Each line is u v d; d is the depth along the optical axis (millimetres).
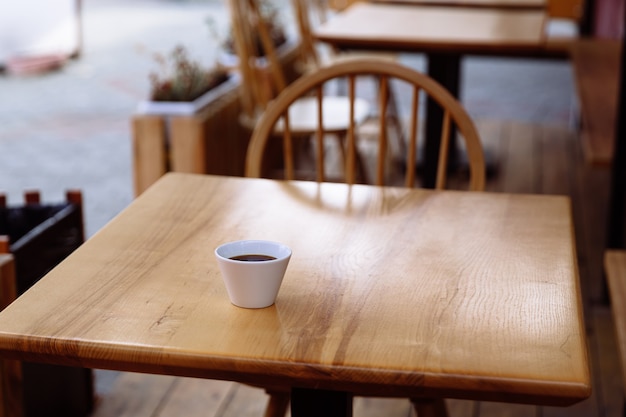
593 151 2926
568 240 1438
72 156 4914
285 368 1028
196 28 9602
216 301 1186
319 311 1157
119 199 4211
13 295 1878
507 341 1078
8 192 4297
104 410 2361
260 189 1679
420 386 1008
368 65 1966
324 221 1511
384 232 1462
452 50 3359
